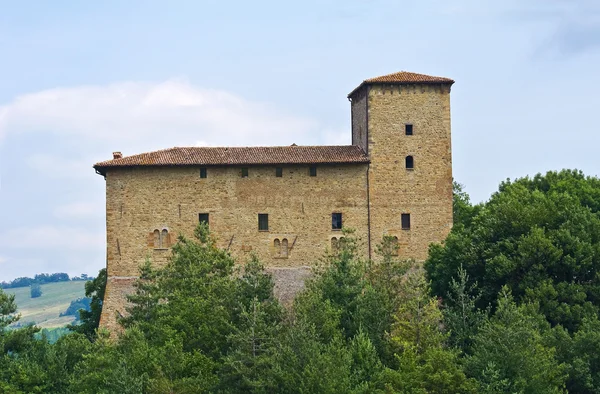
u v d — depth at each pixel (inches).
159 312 4635.8
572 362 4261.8
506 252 4884.4
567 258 4756.4
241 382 4055.1
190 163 5442.9
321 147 5698.8
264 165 5482.3
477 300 4852.4
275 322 4370.1
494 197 5999.0
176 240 5442.9
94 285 5989.2
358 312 4466.0
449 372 3961.6
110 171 5462.6
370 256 5462.6
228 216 5462.6
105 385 4188.0
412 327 4284.0
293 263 5457.7
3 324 4845.0
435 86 5580.7
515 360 4047.7
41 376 4416.8
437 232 5521.7
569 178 6210.6
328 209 5492.1
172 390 4052.7
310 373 3922.2
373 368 4079.7
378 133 5536.4
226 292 4633.4
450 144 5570.9
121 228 5438.0
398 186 5526.6
